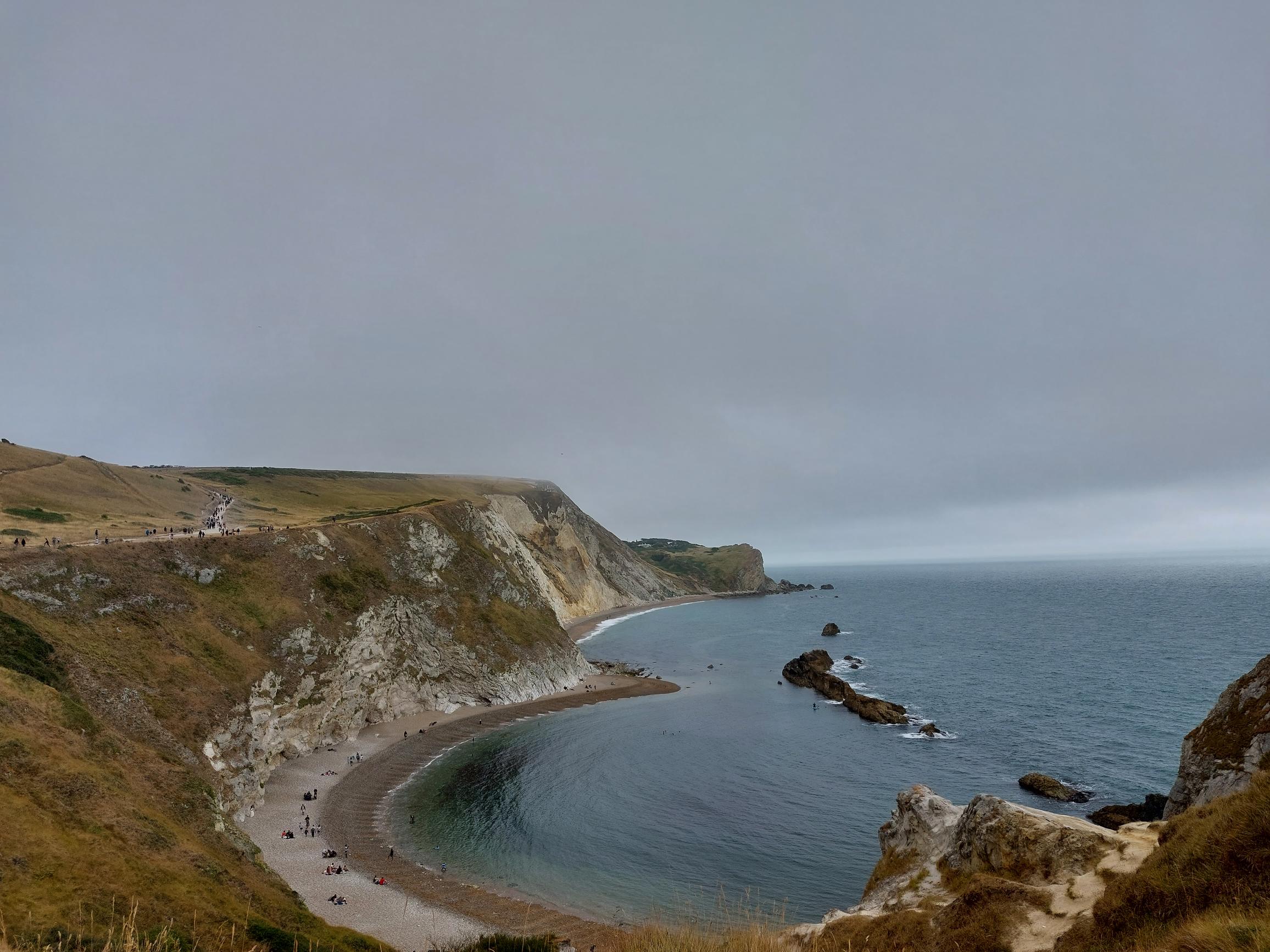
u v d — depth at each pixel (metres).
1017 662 111.81
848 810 54.44
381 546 95.88
